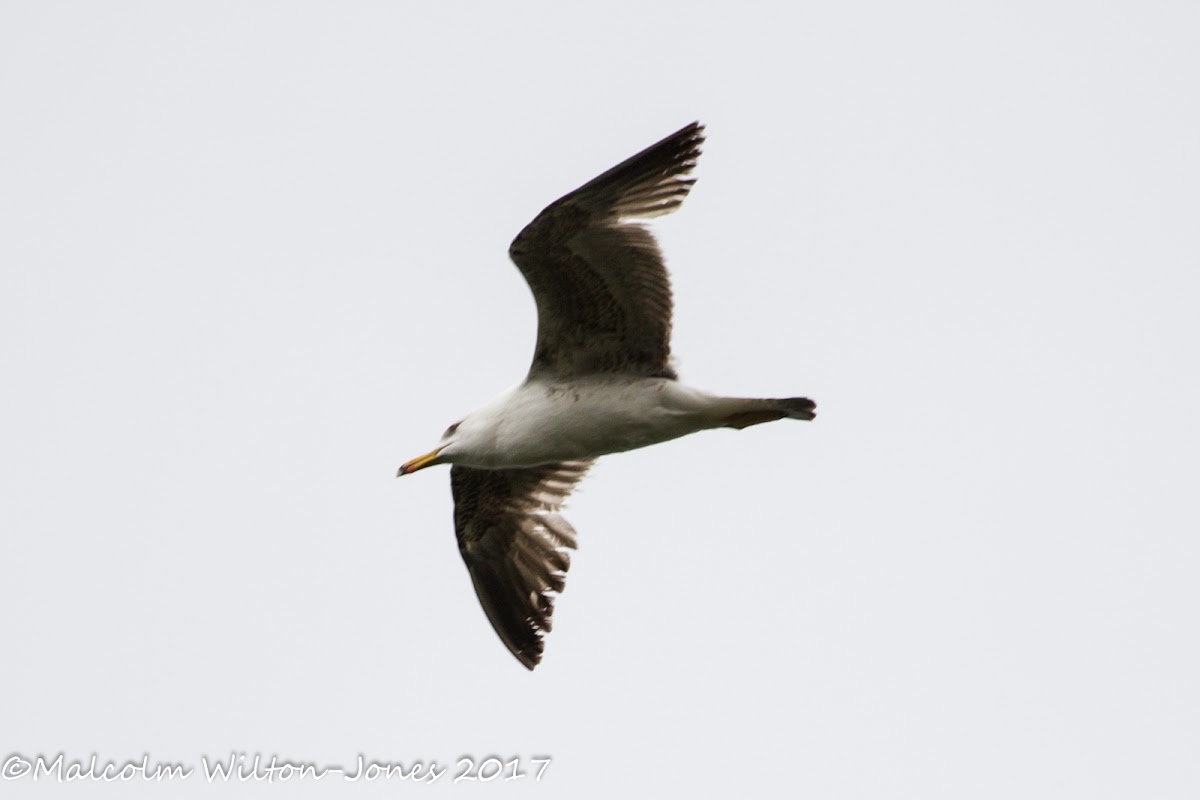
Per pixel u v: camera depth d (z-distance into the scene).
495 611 16.81
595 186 13.37
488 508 16.75
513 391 14.77
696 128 13.45
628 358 14.34
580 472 16.69
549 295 14.03
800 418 14.14
